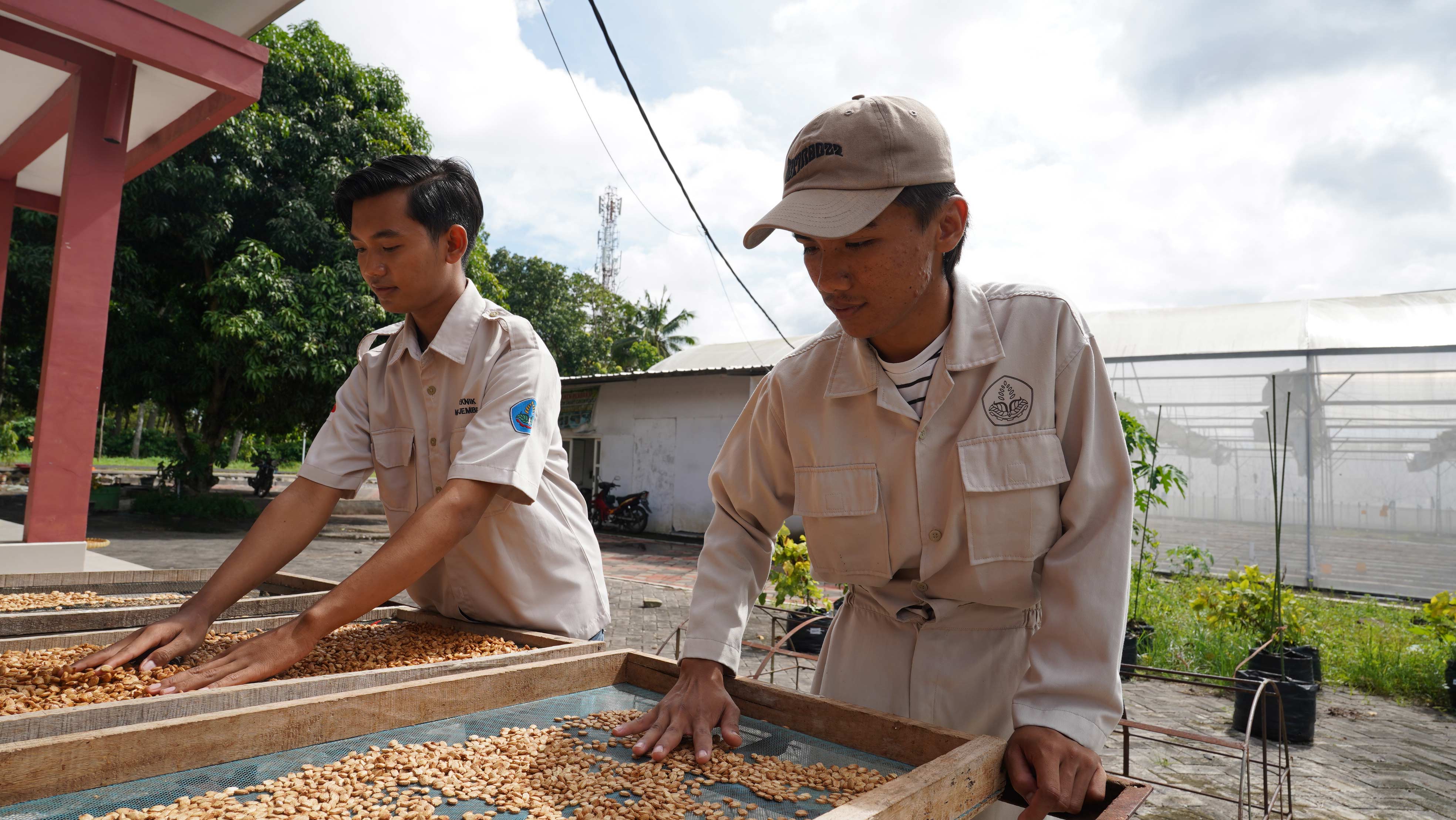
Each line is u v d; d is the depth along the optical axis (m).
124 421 39.16
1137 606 7.04
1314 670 5.72
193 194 12.05
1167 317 13.69
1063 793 1.03
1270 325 12.41
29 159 5.80
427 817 0.89
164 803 0.88
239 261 12.11
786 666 5.03
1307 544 10.95
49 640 1.57
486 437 1.56
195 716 0.97
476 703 1.25
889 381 1.37
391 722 1.15
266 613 1.88
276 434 15.64
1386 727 4.92
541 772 1.04
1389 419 10.68
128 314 12.47
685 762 1.11
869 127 1.09
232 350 12.60
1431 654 6.11
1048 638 1.20
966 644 1.43
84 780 0.88
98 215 4.34
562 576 1.84
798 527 12.52
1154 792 3.72
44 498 4.10
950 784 0.92
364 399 1.86
